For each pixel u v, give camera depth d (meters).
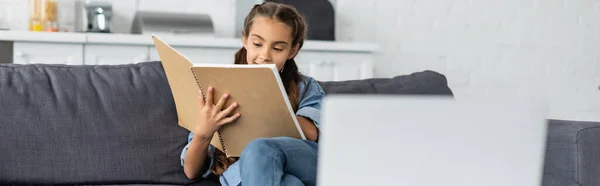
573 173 1.88
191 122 1.75
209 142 1.68
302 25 1.75
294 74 1.83
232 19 3.96
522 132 1.02
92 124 1.84
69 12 3.69
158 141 1.87
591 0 4.58
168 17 3.56
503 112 1.00
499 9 4.39
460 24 4.33
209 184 1.81
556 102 4.54
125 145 1.84
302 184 1.41
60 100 1.85
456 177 1.02
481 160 1.02
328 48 3.64
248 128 1.59
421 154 0.99
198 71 1.53
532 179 1.05
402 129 0.98
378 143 0.98
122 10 3.77
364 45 3.72
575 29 4.55
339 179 0.99
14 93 1.82
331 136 0.97
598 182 1.89
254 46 1.71
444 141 1.00
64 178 1.79
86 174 1.80
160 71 2.00
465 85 4.36
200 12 3.91
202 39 3.44
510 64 4.43
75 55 3.29
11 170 1.76
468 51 4.35
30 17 3.56
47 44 3.25
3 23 3.58
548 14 4.49
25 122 1.79
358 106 0.96
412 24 4.25
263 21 1.69
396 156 0.99
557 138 1.92
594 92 4.62
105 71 1.97
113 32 3.76
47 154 1.79
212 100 1.57
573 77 4.57
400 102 0.97
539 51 4.48
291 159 1.45
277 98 1.49
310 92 1.83
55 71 1.92
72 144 1.81
